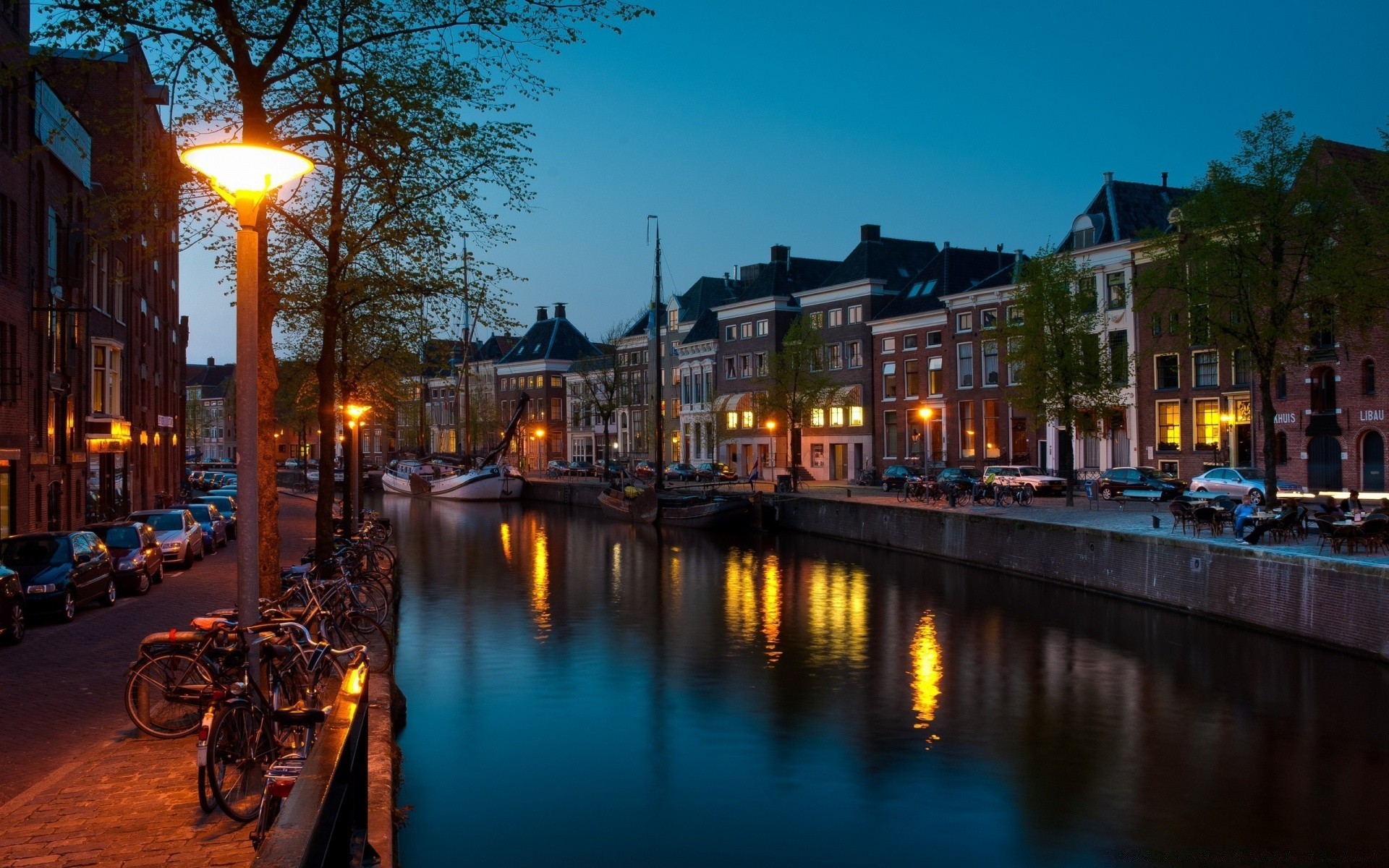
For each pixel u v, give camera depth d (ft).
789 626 72.79
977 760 43.57
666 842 34.96
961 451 176.86
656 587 93.40
